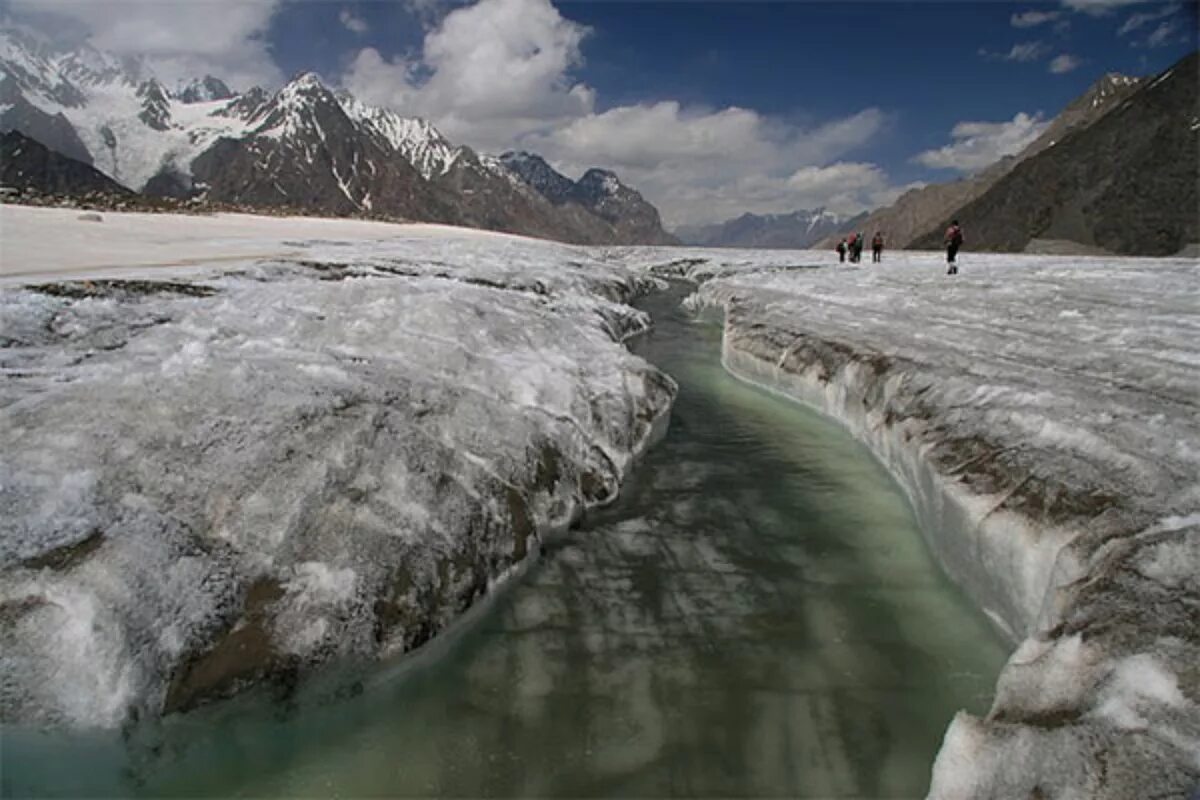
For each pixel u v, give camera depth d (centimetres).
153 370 781
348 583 608
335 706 574
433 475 745
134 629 514
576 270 3047
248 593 577
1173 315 1576
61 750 488
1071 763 404
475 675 627
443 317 1202
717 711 595
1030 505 697
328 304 1212
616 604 738
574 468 948
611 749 555
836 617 726
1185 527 563
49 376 771
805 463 1141
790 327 1783
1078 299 1912
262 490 649
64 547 541
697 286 4238
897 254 5703
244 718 538
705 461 1146
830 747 561
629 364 1323
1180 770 376
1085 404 879
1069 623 513
